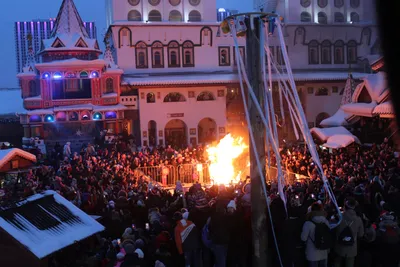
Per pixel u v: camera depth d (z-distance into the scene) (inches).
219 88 2492.6
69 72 2237.9
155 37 2544.3
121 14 2554.1
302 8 2738.7
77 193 840.9
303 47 2719.0
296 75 2536.9
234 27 395.5
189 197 745.6
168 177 1646.2
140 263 438.0
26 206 557.6
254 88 392.8
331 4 2775.6
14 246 498.0
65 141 2274.9
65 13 2386.8
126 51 2519.7
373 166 1111.0
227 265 503.8
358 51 2795.3
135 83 2351.1
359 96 1812.3
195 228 492.1
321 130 1605.6
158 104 2420.0
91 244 597.6
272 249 469.1
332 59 2765.7
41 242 508.1
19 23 7495.1
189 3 2632.9
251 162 405.1
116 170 1390.3
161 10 2603.3
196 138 2479.1
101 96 2305.6
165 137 2529.5
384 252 479.2
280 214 470.9
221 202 508.7
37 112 2206.0
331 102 2635.3
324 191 782.5
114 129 2319.1
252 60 392.2
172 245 519.2
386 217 503.5
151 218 610.2
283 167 1382.9
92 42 2386.8
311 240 449.7
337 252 467.5
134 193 890.7
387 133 1610.5
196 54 2600.9
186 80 2401.6
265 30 407.8
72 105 2267.5
